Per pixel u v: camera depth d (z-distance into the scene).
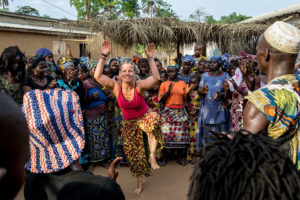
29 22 13.13
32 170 1.39
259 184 0.78
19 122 0.61
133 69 3.44
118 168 4.71
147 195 3.71
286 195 0.78
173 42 8.06
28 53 12.41
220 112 4.60
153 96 4.93
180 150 4.94
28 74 4.08
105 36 6.41
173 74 4.75
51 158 1.42
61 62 4.10
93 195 1.32
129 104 3.50
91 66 4.82
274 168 0.78
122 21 6.28
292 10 11.40
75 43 12.38
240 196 0.79
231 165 0.82
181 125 4.74
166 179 4.26
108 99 4.70
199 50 6.83
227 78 4.64
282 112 1.57
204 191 0.87
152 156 3.72
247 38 8.13
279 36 1.63
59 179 1.41
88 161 4.64
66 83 4.06
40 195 1.44
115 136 4.82
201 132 4.67
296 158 1.63
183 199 3.57
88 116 4.48
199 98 4.92
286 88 1.61
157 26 6.55
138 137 3.66
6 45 11.74
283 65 1.67
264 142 0.86
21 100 3.89
